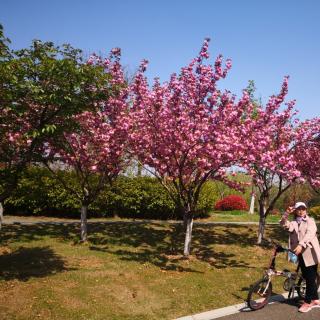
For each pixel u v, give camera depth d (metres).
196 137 9.12
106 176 11.65
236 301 7.31
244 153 9.25
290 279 7.28
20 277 7.93
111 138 10.73
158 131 9.95
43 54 7.57
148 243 11.99
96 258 9.77
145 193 17.02
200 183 10.03
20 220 14.69
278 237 14.24
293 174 9.39
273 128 11.39
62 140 9.06
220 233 14.30
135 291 7.50
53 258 9.54
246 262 10.31
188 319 6.42
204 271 9.19
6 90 7.00
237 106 9.59
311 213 21.19
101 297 7.09
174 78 9.70
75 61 7.99
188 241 10.38
